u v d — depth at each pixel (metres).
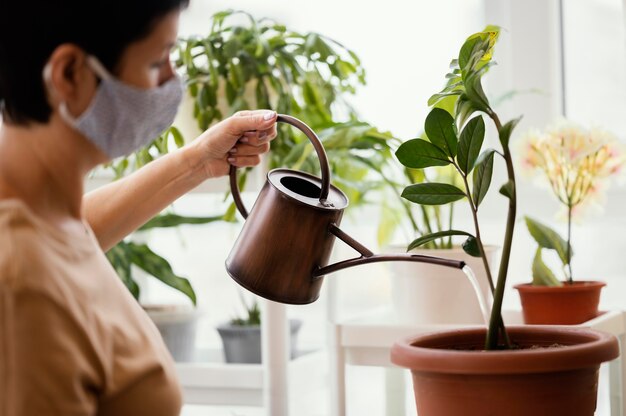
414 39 2.12
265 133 1.21
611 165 1.58
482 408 0.96
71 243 0.86
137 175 1.26
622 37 1.97
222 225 2.29
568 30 2.01
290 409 1.80
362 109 2.16
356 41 2.16
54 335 0.78
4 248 0.78
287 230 1.02
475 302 1.58
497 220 2.03
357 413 2.19
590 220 1.96
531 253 2.01
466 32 2.09
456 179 1.72
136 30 0.83
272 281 1.03
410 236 2.10
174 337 1.95
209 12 2.28
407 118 2.13
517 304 2.02
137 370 0.88
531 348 1.08
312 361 1.92
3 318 0.76
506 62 2.04
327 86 1.85
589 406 1.00
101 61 0.83
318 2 2.20
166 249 2.33
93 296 0.85
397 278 1.62
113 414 0.88
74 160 0.88
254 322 2.00
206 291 2.32
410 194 1.09
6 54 0.82
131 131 0.89
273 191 1.04
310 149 1.63
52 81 0.81
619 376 1.63
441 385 0.99
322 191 1.04
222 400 1.82
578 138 1.57
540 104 2.03
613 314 1.58
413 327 1.48
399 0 2.13
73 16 0.81
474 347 1.12
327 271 1.02
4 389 0.75
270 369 1.75
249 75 1.74
